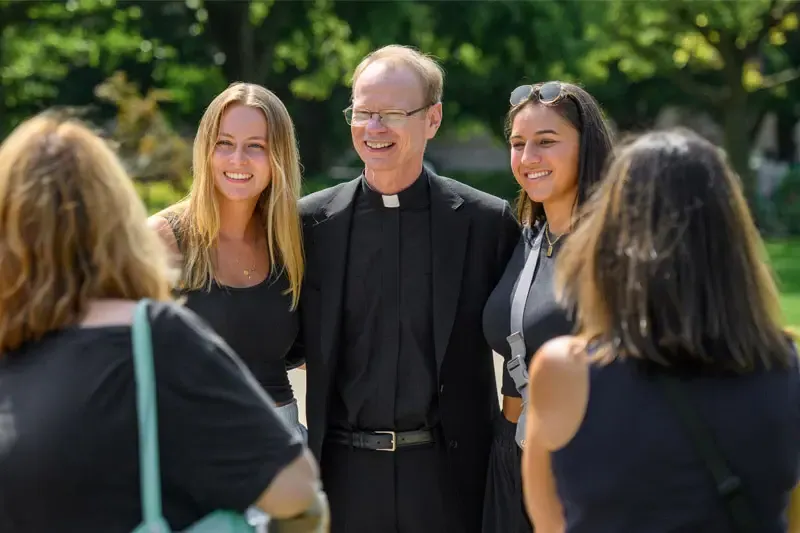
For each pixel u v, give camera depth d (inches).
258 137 308.8
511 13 2026.3
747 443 171.9
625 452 172.2
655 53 2054.6
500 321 302.2
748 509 170.7
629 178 182.7
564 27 2069.4
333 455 323.0
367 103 316.8
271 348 316.2
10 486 163.0
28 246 172.1
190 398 171.3
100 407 165.8
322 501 182.9
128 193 181.3
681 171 180.1
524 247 313.9
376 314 318.7
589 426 176.2
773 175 2474.2
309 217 328.5
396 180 320.8
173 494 171.6
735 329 174.7
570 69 2103.8
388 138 314.7
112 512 165.0
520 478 294.5
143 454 166.1
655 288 174.6
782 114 3415.4
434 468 317.7
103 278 173.8
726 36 2003.0
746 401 173.9
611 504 173.0
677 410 171.8
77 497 163.3
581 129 301.4
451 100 2928.2
